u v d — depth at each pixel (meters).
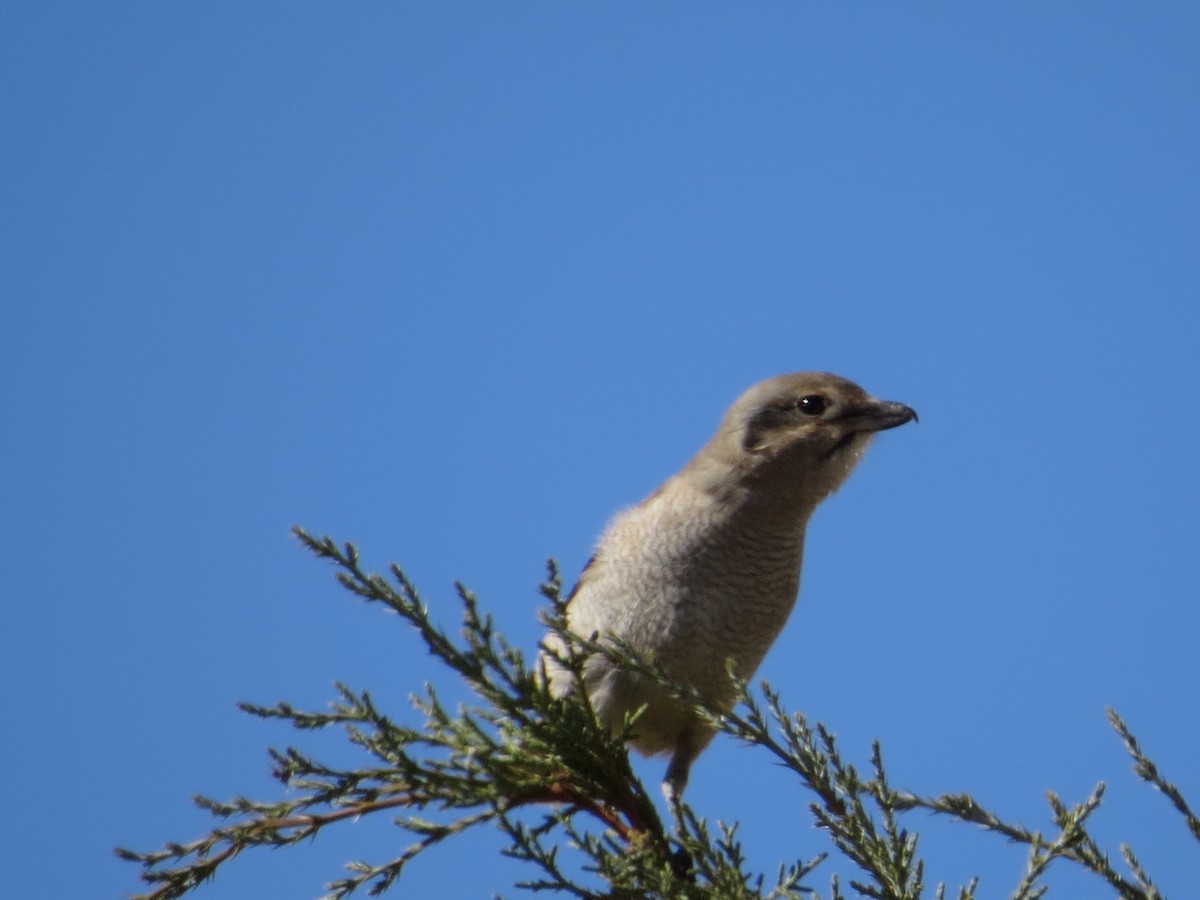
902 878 8.08
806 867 8.74
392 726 8.67
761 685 8.38
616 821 9.45
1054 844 8.17
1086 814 8.16
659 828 9.27
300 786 8.72
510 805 9.26
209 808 8.66
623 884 8.29
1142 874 8.12
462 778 8.77
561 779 9.34
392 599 8.38
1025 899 8.20
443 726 8.94
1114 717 8.40
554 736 8.94
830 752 8.23
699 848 8.51
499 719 9.45
